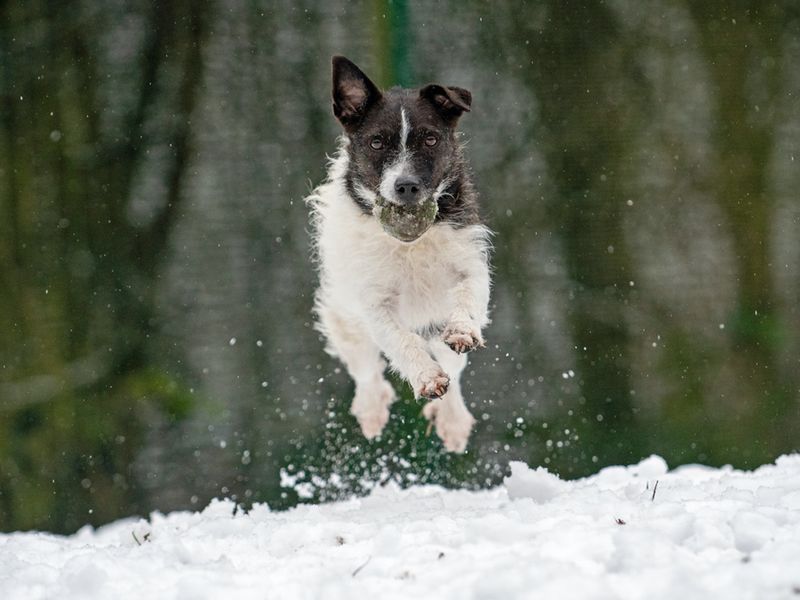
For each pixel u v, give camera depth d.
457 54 15.65
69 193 14.73
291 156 15.44
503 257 15.64
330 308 9.06
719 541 5.13
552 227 15.86
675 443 15.43
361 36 15.51
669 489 6.74
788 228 16.38
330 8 15.53
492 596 4.51
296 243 15.27
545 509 6.23
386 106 7.85
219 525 6.91
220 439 14.41
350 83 7.93
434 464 12.05
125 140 15.12
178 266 15.13
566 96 16.03
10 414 14.02
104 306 14.73
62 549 6.52
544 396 15.19
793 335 16.16
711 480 7.20
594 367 15.62
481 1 15.71
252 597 4.79
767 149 16.39
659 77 16.20
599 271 15.91
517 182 15.79
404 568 5.06
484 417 12.38
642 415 15.49
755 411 15.82
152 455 14.28
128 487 14.13
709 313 16.08
